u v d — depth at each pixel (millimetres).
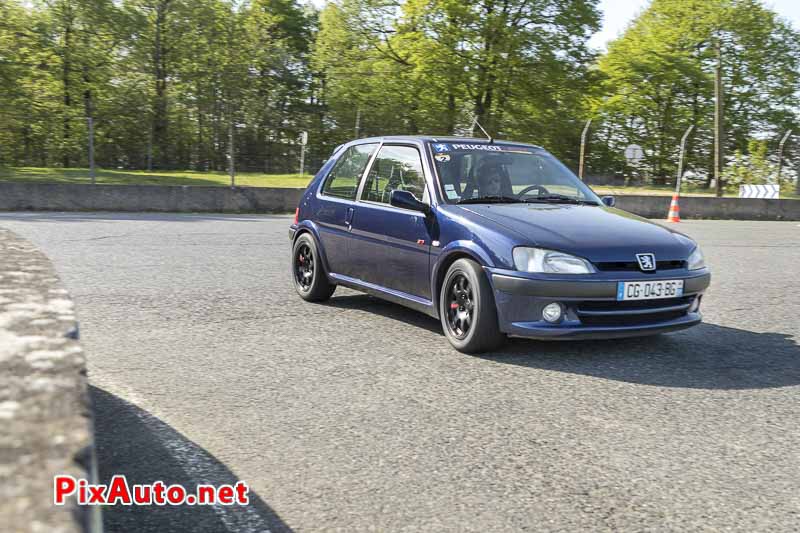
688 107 47531
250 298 6918
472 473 3021
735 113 47219
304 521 2547
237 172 32500
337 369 4594
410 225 5652
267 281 7875
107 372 4402
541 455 3242
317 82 55562
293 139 42906
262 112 46500
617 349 5258
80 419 973
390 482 2906
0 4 36156
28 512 751
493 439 3432
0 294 1680
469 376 4508
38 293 1718
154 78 45688
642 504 2756
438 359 4895
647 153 48281
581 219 5285
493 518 2604
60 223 13836
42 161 39312
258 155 33062
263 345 5164
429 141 6109
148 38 45250
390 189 6109
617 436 3510
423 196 5699
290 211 19969
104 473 2939
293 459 3129
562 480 2969
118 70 44094
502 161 6090
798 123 46219
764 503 2789
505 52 35562
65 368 1170
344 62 40719
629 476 3027
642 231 5211
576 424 3672
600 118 46406
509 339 5461
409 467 3068
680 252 5102
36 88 38031
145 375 4359
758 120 46938
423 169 5855
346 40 40094
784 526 2596
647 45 46281
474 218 5191
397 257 5785
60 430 936
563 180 6211
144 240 11305
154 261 9055
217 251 10227
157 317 5969
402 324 5977
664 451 3326
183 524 2500
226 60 47281
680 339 5641
